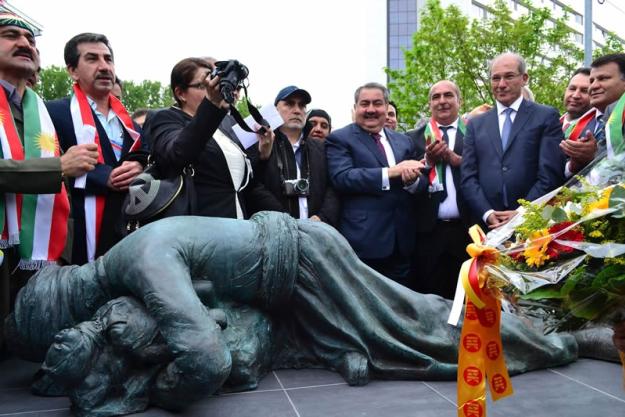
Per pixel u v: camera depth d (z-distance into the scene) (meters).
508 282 2.05
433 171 4.47
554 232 2.03
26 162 3.33
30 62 3.69
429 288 4.63
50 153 3.65
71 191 3.89
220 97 3.28
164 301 2.76
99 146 4.00
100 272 3.10
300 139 4.50
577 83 5.38
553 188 4.12
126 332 2.77
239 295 3.25
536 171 4.21
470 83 19.08
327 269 3.31
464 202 4.45
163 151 3.43
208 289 3.08
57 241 3.59
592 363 3.55
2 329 3.53
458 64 19.20
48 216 3.56
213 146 3.64
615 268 1.88
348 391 3.06
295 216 4.25
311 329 3.43
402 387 3.13
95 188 3.85
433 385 3.17
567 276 1.99
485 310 2.21
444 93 4.71
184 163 3.33
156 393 2.80
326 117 5.63
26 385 3.29
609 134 3.16
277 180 4.20
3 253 3.38
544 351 3.39
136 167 3.85
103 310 2.88
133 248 2.94
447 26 18.86
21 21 3.65
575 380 3.22
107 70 4.07
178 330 2.71
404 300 3.41
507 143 4.25
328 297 3.34
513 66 4.30
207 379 2.66
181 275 2.87
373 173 4.25
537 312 2.25
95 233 3.86
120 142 4.16
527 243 2.08
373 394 3.02
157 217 3.39
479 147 4.32
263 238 3.26
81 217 3.88
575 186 2.47
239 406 2.86
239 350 3.09
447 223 4.49
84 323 2.80
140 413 2.78
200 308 2.80
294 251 3.29
